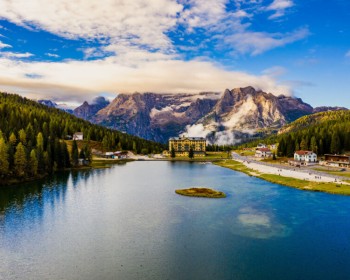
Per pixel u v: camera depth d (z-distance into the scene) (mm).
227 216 88938
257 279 53844
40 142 187250
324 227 78750
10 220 84438
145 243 69000
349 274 55375
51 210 94500
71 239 71188
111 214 91125
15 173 142500
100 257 62156
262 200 108438
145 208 98062
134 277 54562
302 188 128250
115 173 184750
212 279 53906
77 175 171250
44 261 60438
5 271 56656
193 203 104750
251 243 68812
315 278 54094
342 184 130250
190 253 63906
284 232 75438
